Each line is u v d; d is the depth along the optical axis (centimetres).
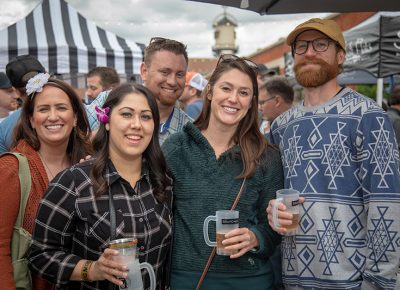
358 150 197
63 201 174
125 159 187
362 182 196
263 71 614
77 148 229
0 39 557
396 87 442
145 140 184
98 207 176
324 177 200
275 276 229
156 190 193
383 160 189
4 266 184
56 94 212
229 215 183
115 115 181
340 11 297
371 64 499
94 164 180
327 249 197
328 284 197
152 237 183
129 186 183
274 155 218
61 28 597
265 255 202
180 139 213
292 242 209
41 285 199
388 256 187
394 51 480
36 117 211
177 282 195
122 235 175
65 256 175
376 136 191
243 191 201
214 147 214
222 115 203
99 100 332
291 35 219
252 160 204
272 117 452
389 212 186
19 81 309
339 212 197
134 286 163
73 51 578
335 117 203
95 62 600
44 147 219
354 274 195
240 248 185
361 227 198
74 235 179
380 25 480
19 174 195
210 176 202
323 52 211
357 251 196
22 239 192
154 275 175
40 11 599
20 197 194
